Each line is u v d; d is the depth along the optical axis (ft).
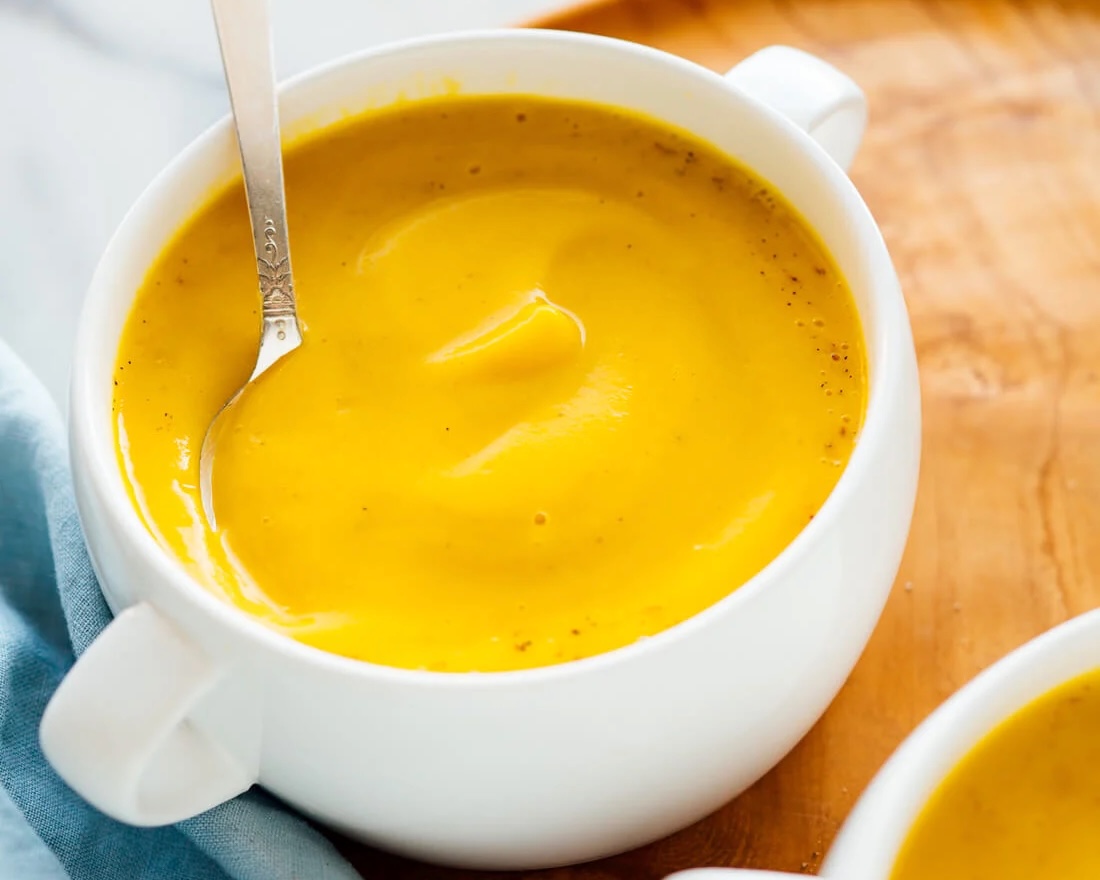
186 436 1.59
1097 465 1.74
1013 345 1.80
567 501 1.55
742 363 1.60
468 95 1.71
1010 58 1.94
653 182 1.68
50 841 1.63
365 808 1.51
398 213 1.68
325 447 1.57
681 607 1.51
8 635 1.69
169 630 1.46
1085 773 1.50
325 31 2.12
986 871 1.48
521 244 1.66
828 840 1.61
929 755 1.48
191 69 2.11
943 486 1.74
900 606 1.69
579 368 1.60
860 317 1.59
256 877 1.56
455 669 1.50
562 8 2.02
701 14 1.98
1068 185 1.87
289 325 1.62
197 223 1.65
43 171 2.03
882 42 1.96
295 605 1.53
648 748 1.47
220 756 1.53
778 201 1.66
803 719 1.54
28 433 1.73
